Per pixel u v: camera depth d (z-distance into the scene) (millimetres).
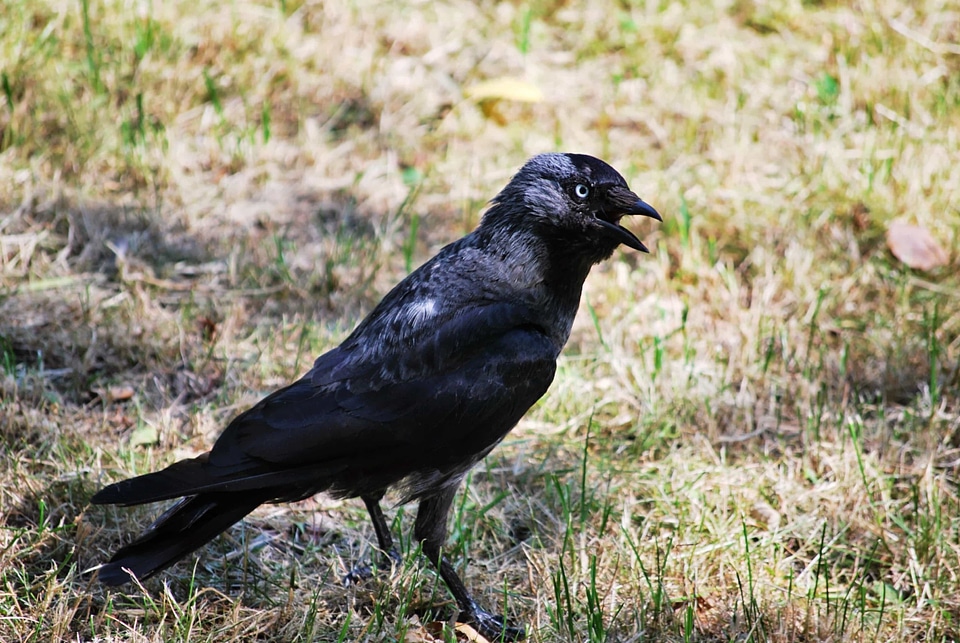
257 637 7613
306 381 7648
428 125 14039
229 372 10227
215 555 8391
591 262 8172
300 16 15023
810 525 8867
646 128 14078
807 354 10508
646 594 8055
